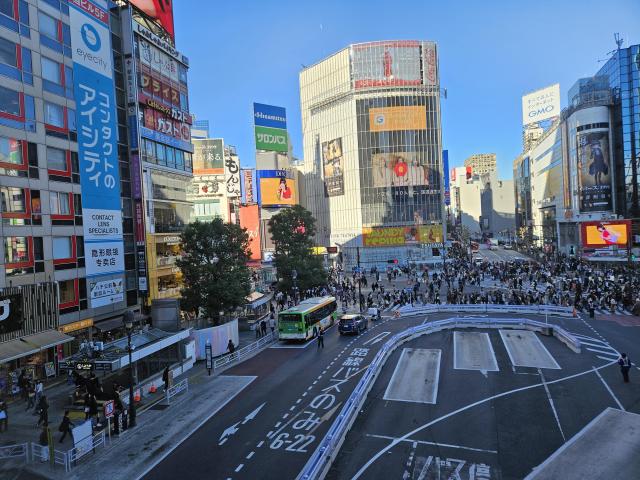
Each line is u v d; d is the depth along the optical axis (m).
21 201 25.83
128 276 35.00
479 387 21.73
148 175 36.84
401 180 86.50
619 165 75.25
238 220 72.88
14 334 24.27
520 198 138.25
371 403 20.14
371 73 86.25
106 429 18.31
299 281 44.91
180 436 17.78
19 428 19.11
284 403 20.83
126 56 35.56
